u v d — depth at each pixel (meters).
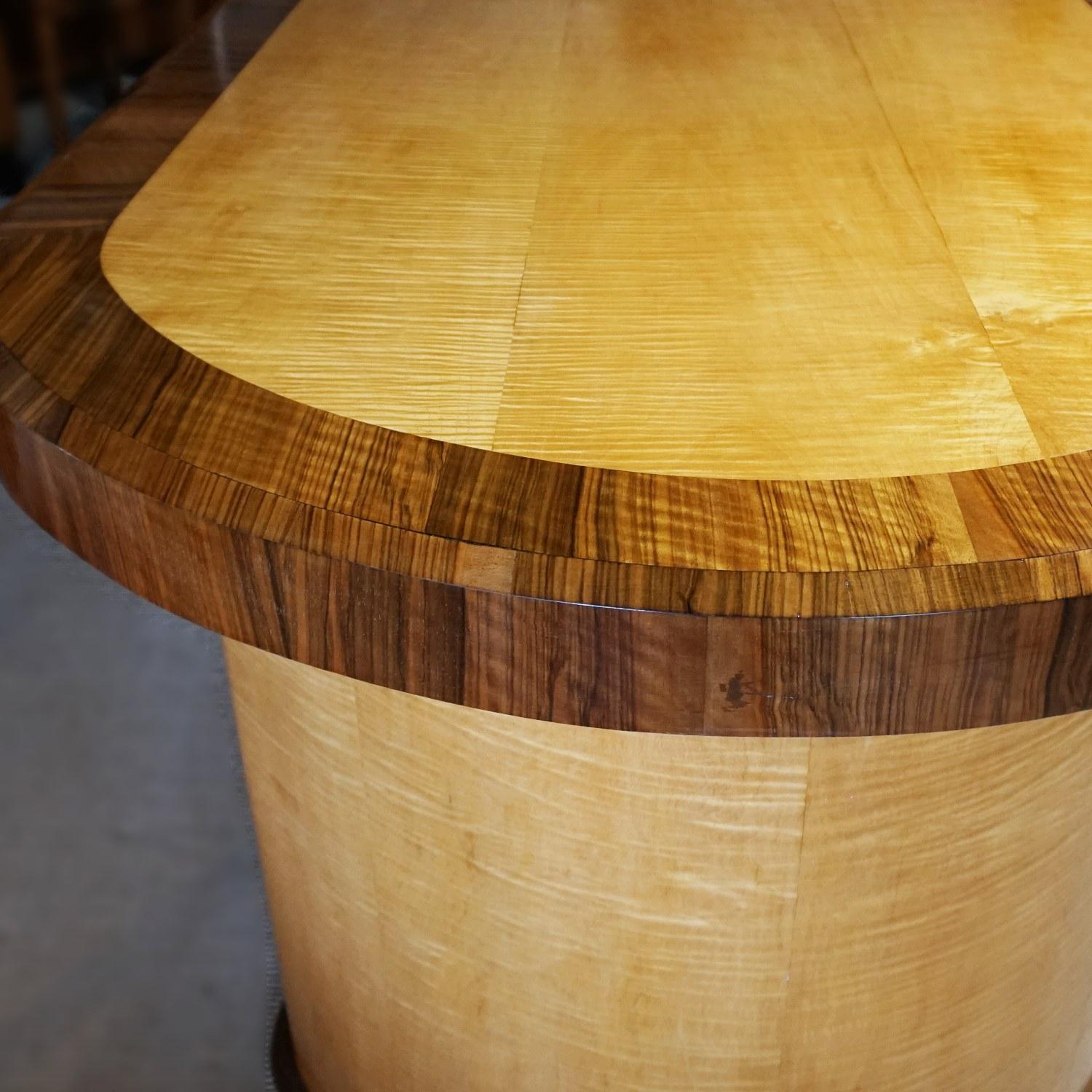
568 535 0.64
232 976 1.45
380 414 0.71
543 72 1.16
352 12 1.31
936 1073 1.07
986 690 0.62
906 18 1.29
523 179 0.97
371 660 0.66
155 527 0.68
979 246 0.87
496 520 0.65
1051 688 0.63
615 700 0.63
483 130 1.05
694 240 0.88
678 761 0.85
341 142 1.03
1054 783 0.94
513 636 0.62
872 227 0.90
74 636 1.94
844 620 0.59
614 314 0.80
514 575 0.62
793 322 0.79
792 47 1.22
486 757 0.90
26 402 0.74
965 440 0.69
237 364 0.75
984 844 0.93
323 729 0.99
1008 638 0.61
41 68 2.65
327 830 1.06
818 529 0.63
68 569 2.07
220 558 0.67
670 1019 0.98
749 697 0.62
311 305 0.81
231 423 0.71
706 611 0.60
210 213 0.92
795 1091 1.03
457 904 1.00
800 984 0.96
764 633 0.60
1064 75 1.15
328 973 1.18
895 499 0.65
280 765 1.07
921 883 0.93
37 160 2.75
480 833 0.94
